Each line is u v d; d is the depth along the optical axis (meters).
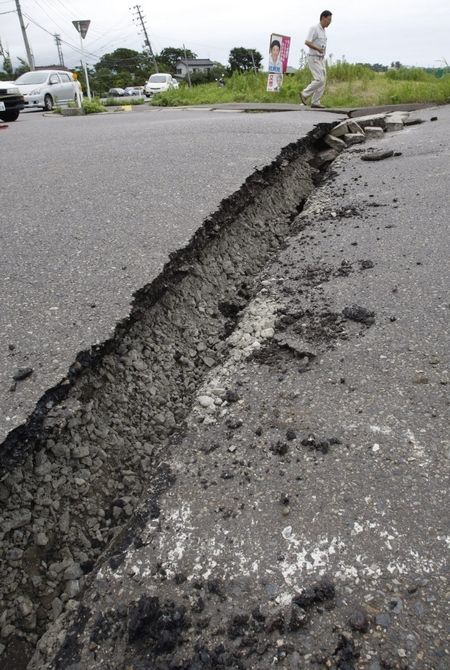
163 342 2.84
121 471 2.16
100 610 1.60
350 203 4.54
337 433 2.00
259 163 5.20
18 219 4.12
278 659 1.35
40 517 1.89
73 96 20.55
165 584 1.61
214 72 51.25
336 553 1.57
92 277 3.05
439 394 2.10
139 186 4.72
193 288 3.33
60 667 1.48
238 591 1.53
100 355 2.46
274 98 13.32
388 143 6.79
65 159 6.20
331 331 2.64
